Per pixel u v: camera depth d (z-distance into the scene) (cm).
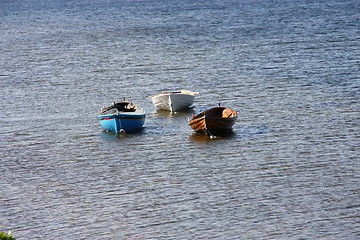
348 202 6219
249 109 10138
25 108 10681
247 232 5622
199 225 5788
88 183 6956
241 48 16662
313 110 9894
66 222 5934
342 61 14150
